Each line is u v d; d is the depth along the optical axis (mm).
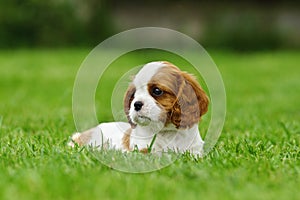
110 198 4676
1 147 6895
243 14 28188
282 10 28969
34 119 9516
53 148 6555
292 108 11727
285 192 4887
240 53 27000
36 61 21266
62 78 17078
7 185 5004
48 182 5012
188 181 5188
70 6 26859
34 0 26312
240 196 4734
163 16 28672
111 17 27812
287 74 18828
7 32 26625
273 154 6543
